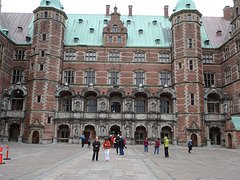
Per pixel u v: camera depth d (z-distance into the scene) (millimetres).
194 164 17141
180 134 39250
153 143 39344
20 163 15602
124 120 40062
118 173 12289
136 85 43656
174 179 11391
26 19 51594
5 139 39875
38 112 39062
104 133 39750
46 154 21641
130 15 54719
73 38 47500
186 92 40125
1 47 40812
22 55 45156
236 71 39812
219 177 12250
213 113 40500
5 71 41812
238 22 39625
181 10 43062
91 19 53125
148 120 40156
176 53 42812
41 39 41750
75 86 43594
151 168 14352
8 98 41156
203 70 45312
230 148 35656
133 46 45781
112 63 44906
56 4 44469
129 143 39312
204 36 49125
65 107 43062
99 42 47094
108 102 41281
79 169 13289
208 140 38969
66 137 42000
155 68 44906
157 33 49969
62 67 44281
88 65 44781
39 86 39906
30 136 38219
